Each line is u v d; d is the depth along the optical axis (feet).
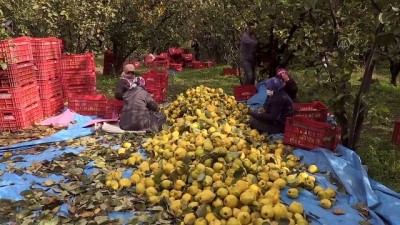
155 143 20.01
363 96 19.52
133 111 24.67
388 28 16.63
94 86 32.78
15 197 15.85
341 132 21.30
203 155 15.92
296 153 20.15
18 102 24.98
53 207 14.87
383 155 21.53
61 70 31.35
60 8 36.11
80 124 26.16
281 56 33.60
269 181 15.90
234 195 13.48
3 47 23.89
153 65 66.74
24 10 33.27
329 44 21.44
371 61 19.11
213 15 40.40
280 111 22.98
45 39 28.02
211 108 24.77
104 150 20.58
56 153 20.77
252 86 33.32
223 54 73.46
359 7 20.33
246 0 32.86
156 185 15.89
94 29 40.34
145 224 13.51
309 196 15.61
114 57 52.03
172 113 27.45
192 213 13.38
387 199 15.75
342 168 17.87
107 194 15.85
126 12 48.03
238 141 17.28
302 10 20.61
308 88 20.67
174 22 52.60
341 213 14.38
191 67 72.08
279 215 12.96
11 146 21.61
